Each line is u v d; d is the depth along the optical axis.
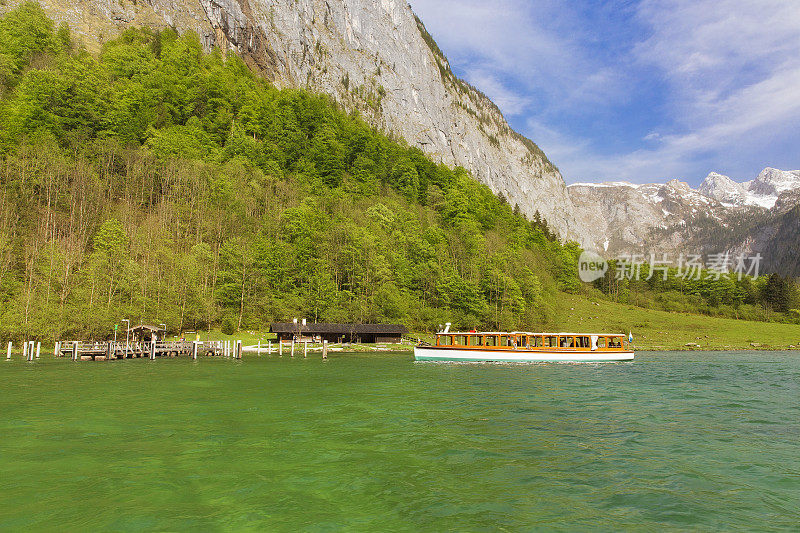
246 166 145.50
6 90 133.62
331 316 106.62
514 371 56.47
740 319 154.75
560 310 153.00
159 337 86.94
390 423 25.69
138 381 42.38
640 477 17.20
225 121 166.00
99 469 17.50
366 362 67.00
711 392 39.06
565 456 19.80
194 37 198.88
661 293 175.00
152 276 94.00
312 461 18.70
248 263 105.56
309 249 122.88
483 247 157.50
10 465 17.88
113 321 80.69
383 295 115.12
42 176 102.94
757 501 15.03
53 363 60.34
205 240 114.69
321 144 182.12
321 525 12.80
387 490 15.60
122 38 185.12
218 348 79.25
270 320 104.31
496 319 129.12
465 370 56.94
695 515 13.84
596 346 74.75
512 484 16.33
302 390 37.81
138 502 14.36
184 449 20.25
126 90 145.88
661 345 115.00
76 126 127.94
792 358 85.00
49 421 25.38
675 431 24.56
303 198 144.12
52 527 12.55
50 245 88.56
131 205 113.75
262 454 19.59
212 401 32.16
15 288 79.25
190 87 171.38
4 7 170.62
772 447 21.52
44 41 156.12
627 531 12.69
